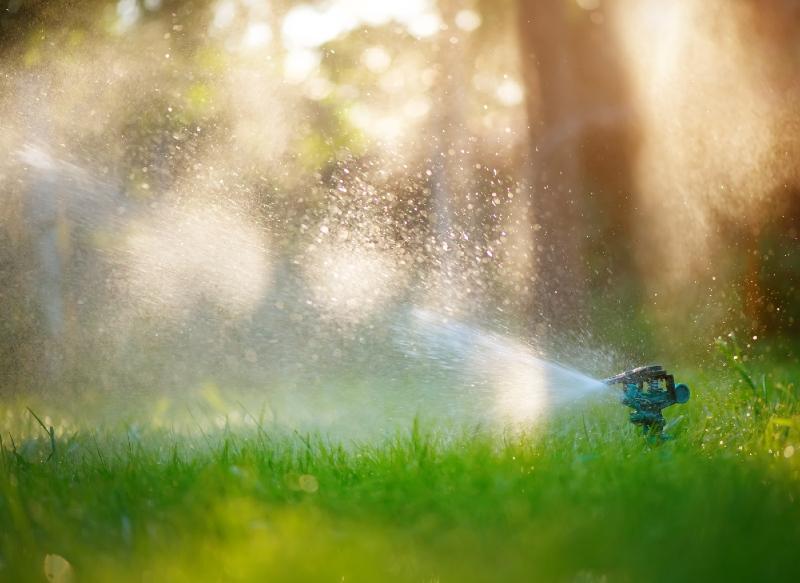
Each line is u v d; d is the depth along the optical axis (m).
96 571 2.27
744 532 2.30
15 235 3.82
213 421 3.22
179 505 2.44
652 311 5.36
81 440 3.04
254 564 2.25
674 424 3.00
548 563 2.25
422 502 2.43
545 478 2.50
